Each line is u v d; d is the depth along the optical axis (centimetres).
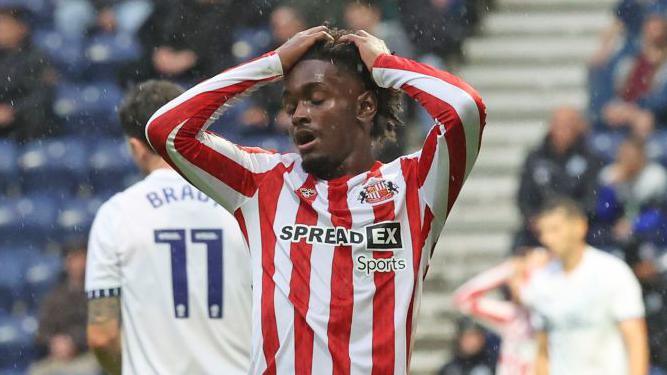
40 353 3238
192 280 1672
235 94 1309
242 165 1309
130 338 1672
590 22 4141
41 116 3734
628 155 3375
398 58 1287
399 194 1279
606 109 3772
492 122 3916
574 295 2725
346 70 1291
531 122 3909
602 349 2728
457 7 3966
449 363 3109
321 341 1240
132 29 3806
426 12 3869
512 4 4144
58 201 3678
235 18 3759
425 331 3425
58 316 3212
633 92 3778
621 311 2702
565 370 2750
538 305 2769
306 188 1290
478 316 2917
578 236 2728
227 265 1686
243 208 1310
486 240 3619
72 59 3791
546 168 3384
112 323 1673
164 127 1291
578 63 4038
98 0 3869
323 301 1247
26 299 3553
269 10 3762
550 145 3412
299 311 1248
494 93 3975
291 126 1307
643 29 3844
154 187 1698
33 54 3772
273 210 1290
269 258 1275
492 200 3703
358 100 1299
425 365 3372
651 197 3353
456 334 3170
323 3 3766
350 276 1254
